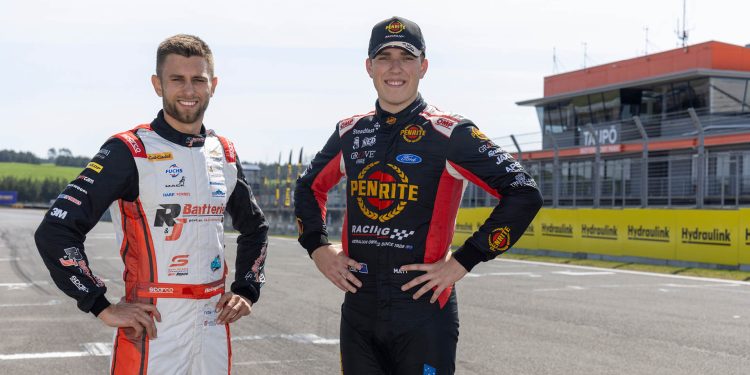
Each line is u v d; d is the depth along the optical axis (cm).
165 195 259
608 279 1156
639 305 850
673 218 1373
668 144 2317
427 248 267
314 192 300
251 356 568
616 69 2838
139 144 258
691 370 525
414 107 276
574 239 1616
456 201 277
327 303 855
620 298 914
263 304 845
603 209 1540
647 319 746
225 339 277
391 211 268
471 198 2142
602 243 1540
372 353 273
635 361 552
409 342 263
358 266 272
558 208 1686
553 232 1686
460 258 261
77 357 564
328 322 722
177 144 265
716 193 2173
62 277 243
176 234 260
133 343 255
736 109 2486
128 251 262
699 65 2530
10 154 13200
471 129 267
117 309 250
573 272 1279
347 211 283
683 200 2278
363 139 281
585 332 671
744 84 2495
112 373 260
